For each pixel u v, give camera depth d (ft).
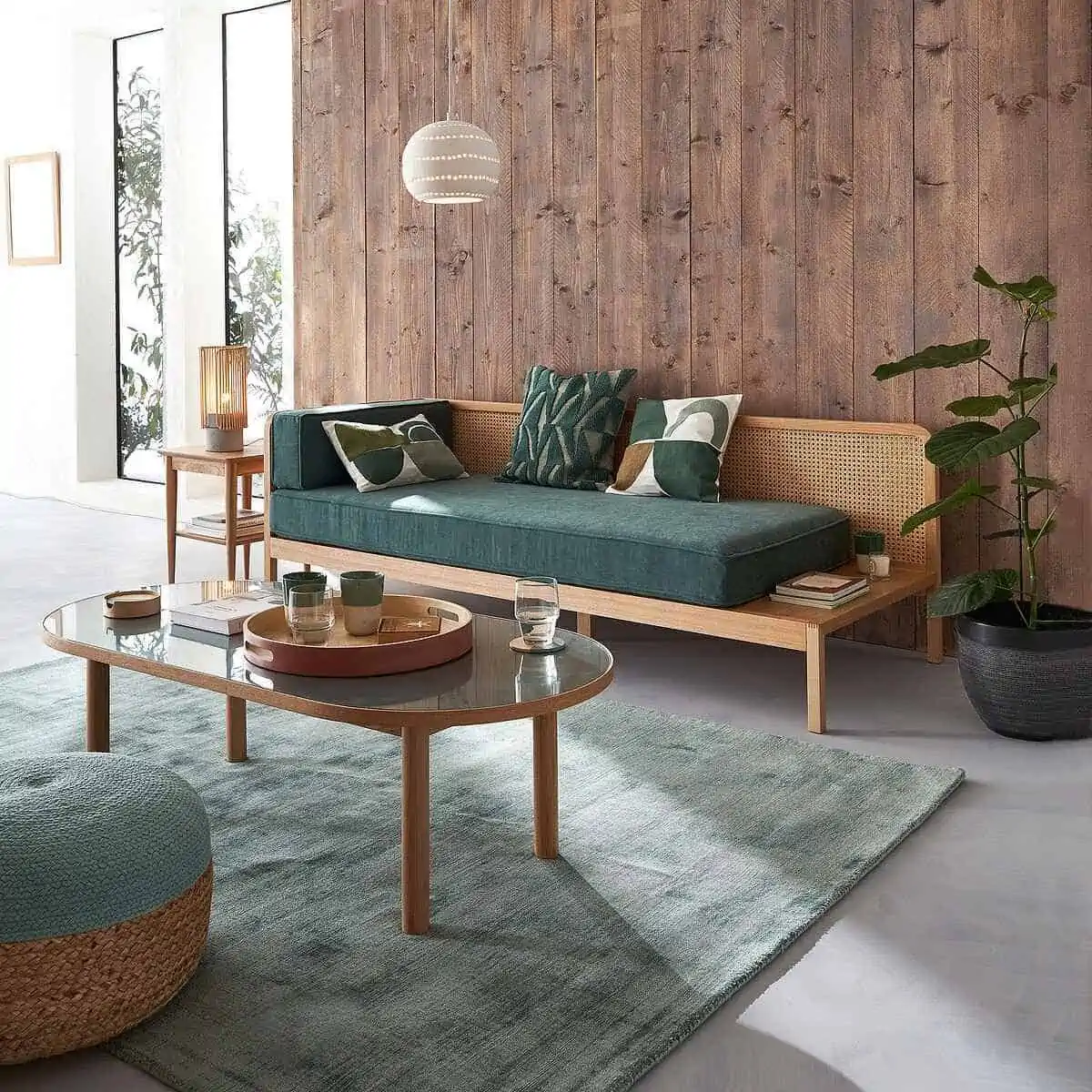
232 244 23.81
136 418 25.80
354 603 8.72
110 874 6.17
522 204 16.60
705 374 15.21
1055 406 12.77
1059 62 12.41
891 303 13.74
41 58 25.08
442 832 9.04
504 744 10.87
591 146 15.85
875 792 9.72
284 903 7.95
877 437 13.67
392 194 17.97
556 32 15.98
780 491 14.44
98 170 25.11
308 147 18.89
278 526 15.79
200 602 9.79
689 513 13.06
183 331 23.36
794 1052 6.43
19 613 15.55
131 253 25.35
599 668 8.18
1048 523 11.08
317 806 9.50
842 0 13.69
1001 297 12.99
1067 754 10.66
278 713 11.76
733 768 10.28
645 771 10.25
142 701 12.10
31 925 5.96
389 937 7.51
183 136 22.94
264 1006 6.77
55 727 11.30
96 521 21.90
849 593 11.95
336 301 18.90
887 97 13.51
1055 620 11.35
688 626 12.00
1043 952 7.38
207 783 9.97
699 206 15.01
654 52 15.16
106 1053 6.39
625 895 8.05
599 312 16.05
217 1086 6.07
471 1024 6.59
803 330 14.39
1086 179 12.37
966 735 11.17
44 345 25.96
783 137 14.28
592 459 15.11
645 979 7.02
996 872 8.43
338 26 18.26
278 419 15.72
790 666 13.43
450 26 17.01
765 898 7.98
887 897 8.10
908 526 11.51
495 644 8.79
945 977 7.13
